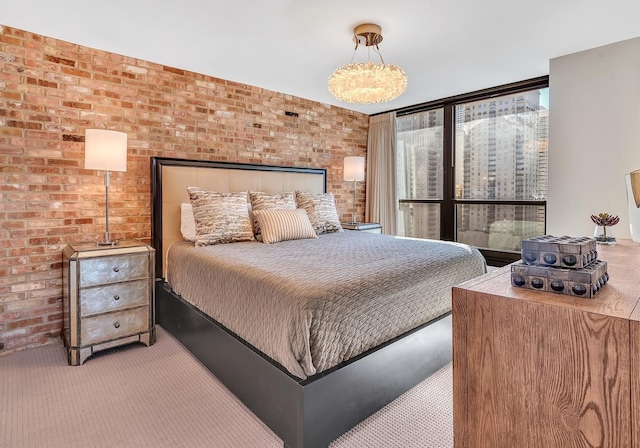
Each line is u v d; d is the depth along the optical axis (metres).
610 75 2.92
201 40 2.77
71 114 2.78
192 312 2.43
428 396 1.92
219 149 3.63
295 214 3.32
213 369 2.18
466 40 2.80
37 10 2.31
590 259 0.93
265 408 1.68
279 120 4.14
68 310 2.36
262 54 3.04
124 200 3.05
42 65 2.64
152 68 3.19
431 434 1.63
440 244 2.91
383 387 1.79
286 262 2.16
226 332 2.02
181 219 3.21
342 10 2.35
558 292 0.88
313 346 1.53
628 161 2.87
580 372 0.77
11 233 2.54
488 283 1.00
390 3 2.27
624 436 0.72
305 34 2.69
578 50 3.02
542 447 0.82
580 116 3.07
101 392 2.00
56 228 2.72
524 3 2.27
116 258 2.49
